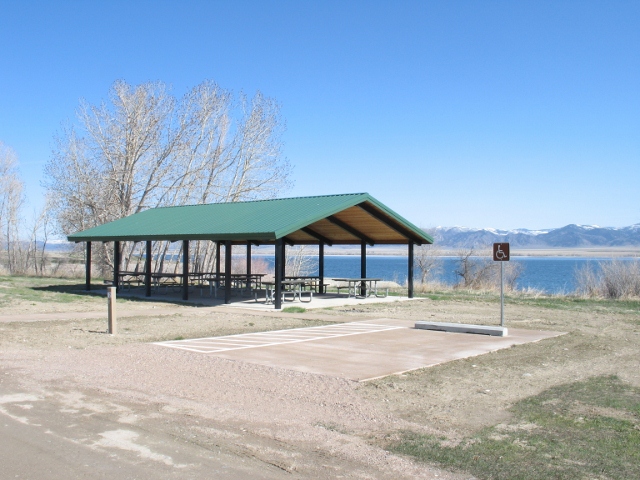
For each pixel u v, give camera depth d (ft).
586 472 17.35
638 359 36.52
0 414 22.66
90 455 18.34
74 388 26.96
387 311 64.54
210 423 21.88
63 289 87.40
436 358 35.42
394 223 75.72
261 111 141.49
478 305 72.90
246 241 94.94
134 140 128.26
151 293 83.71
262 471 17.30
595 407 24.68
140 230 78.64
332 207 66.33
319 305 69.82
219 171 139.13
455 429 21.65
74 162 129.49
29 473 16.85
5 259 153.28
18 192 151.33
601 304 75.97
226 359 34.22
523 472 17.34
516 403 25.34
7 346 38.58
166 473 16.99
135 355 35.32
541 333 47.44
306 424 22.04
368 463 18.08
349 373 30.68
